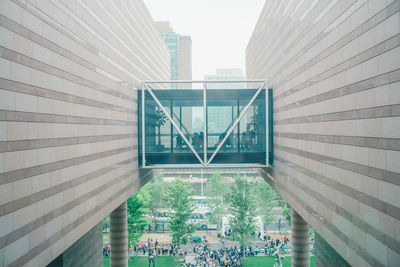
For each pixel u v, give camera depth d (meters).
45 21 8.17
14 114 6.86
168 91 17.62
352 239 8.13
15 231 6.88
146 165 17.53
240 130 17.55
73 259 13.75
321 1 10.15
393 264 6.23
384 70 6.51
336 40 8.99
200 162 17.47
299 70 12.71
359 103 7.66
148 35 24.34
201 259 33.50
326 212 10.01
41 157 7.95
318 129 10.60
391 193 6.30
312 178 11.32
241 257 34.84
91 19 11.41
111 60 13.66
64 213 9.18
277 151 16.69
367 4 7.16
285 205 39.41
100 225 17.81
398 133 6.04
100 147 12.17
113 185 13.65
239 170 51.09
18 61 7.00
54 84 8.64
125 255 21.84
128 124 16.05
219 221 43.69
